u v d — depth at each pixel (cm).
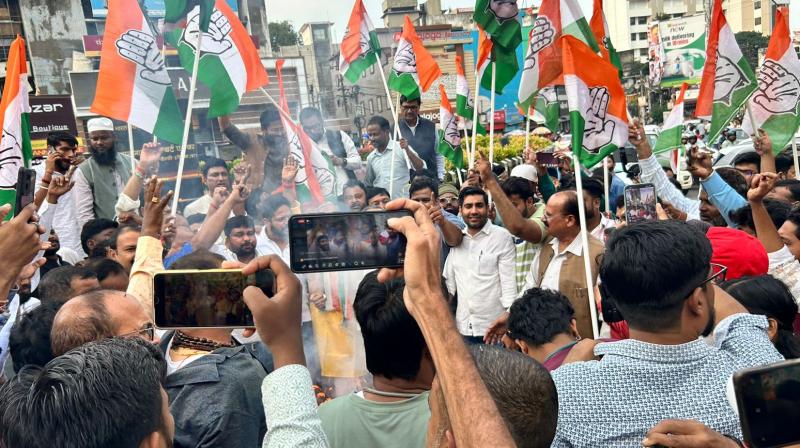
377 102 2370
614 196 683
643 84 5075
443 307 109
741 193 453
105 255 397
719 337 184
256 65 476
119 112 414
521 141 1541
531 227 411
